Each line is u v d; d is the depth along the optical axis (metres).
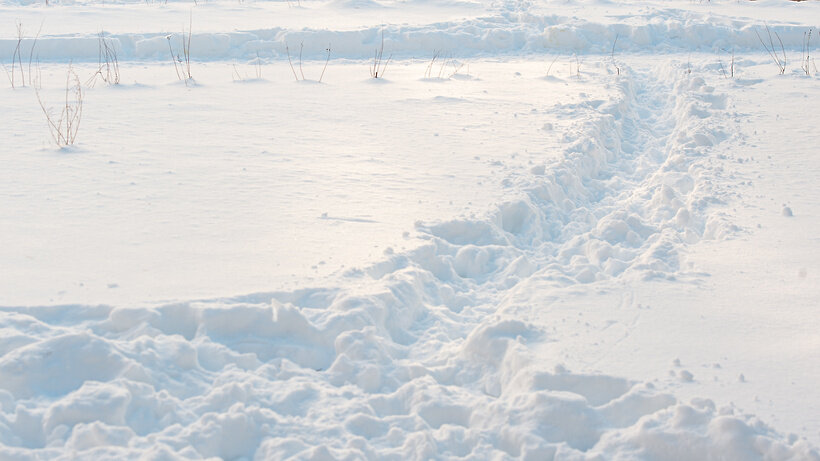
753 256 5.69
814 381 3.97
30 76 11.80
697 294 5.05
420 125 9.54
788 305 4.86
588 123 9.66
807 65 13.45
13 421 3.54
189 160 7.70
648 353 4.27
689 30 17.05
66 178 6.99
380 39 16.25
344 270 5.18
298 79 12.61
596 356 4.23
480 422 3.78
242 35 15.70
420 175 7.46
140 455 3.31
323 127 9.30
